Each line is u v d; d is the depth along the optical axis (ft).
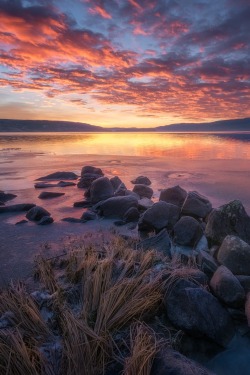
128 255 19.17
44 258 20.70
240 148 133.90
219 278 16.19
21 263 20.77
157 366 11.62
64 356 11.69
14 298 14.73
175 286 15.75
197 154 107.04
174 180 56.59
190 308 14.53
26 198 44.06
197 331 13.99
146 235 26.78
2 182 57.16
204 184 51.96
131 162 84.94
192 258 20.10
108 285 15.58
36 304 14.55
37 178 61.57
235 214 22.70
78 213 35.78
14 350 11.32
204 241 22.89
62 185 53.67
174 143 186.39
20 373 10.89
